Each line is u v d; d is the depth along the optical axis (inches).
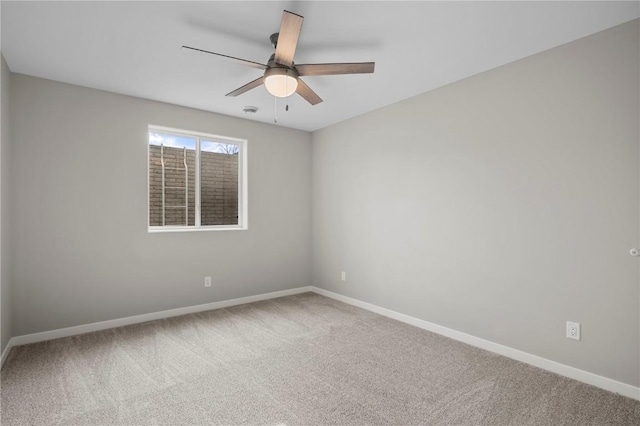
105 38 91.2
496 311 109.4
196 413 75.9
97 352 107.7
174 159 152.6
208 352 108.3
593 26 85.4
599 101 87.9
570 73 93.0
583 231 90.7
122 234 132.4
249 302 168.4
